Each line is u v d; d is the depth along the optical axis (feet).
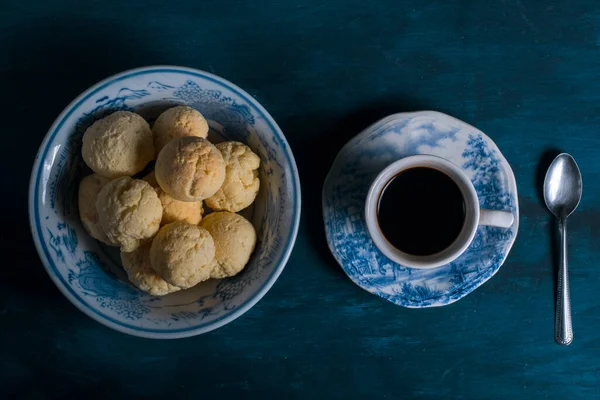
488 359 2.05
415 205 1.91
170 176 1.71
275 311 2.02
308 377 2.02
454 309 2.05
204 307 1.85
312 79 2.02
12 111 1.97
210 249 1.76
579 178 2.05
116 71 1.99
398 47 2.03
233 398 2.01
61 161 1.80
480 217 1.86
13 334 1.98
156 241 1.74
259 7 2.01
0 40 1.97
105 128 1.76
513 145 2.05
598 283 2.06
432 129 1.96
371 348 2.03
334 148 2.01
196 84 1.83
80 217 1.84
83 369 1.99
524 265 2.05
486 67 2.05
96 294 1.83
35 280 1.98
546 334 2.05
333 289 2.02
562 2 2.06
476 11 2.05
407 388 2.04
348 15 2.03
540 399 2.05
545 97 2.06
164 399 2.00
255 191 1.86
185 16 2.00
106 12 1.99
